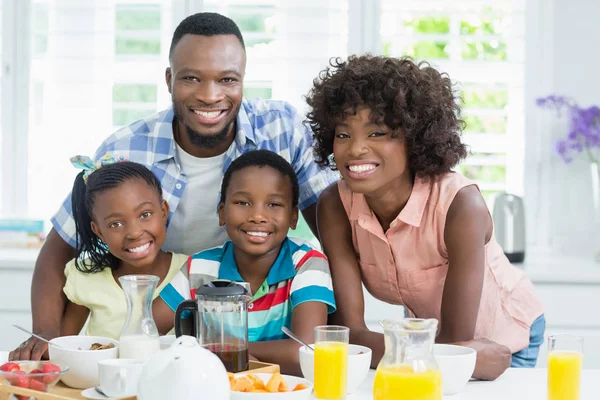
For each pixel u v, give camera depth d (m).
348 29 3.73
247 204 2.08
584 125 3.71
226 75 2.16
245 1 3.73
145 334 1.69
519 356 2.18
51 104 3.83
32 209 3.90
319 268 2.08
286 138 2.37
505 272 2.18
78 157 2.21
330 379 1.62
